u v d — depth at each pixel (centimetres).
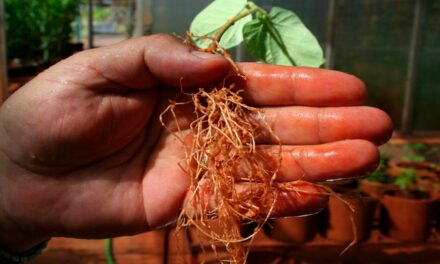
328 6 91
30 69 120
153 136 30
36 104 27
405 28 96
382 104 101
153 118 30
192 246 52
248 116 29
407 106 101
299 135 28
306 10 91
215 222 31
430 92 102
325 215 56
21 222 29
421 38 97
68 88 27
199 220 30
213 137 28
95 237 30
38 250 31
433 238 57
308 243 54
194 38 32
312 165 27
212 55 27
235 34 32
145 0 82
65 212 29
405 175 62
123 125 29
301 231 54
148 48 27
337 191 56
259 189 28
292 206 28
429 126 104
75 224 29
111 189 29
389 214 57
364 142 27
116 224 30
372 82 99
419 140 98
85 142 28
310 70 28
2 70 73
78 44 144
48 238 31
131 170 30
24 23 122
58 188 29
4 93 74
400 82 100
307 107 28
